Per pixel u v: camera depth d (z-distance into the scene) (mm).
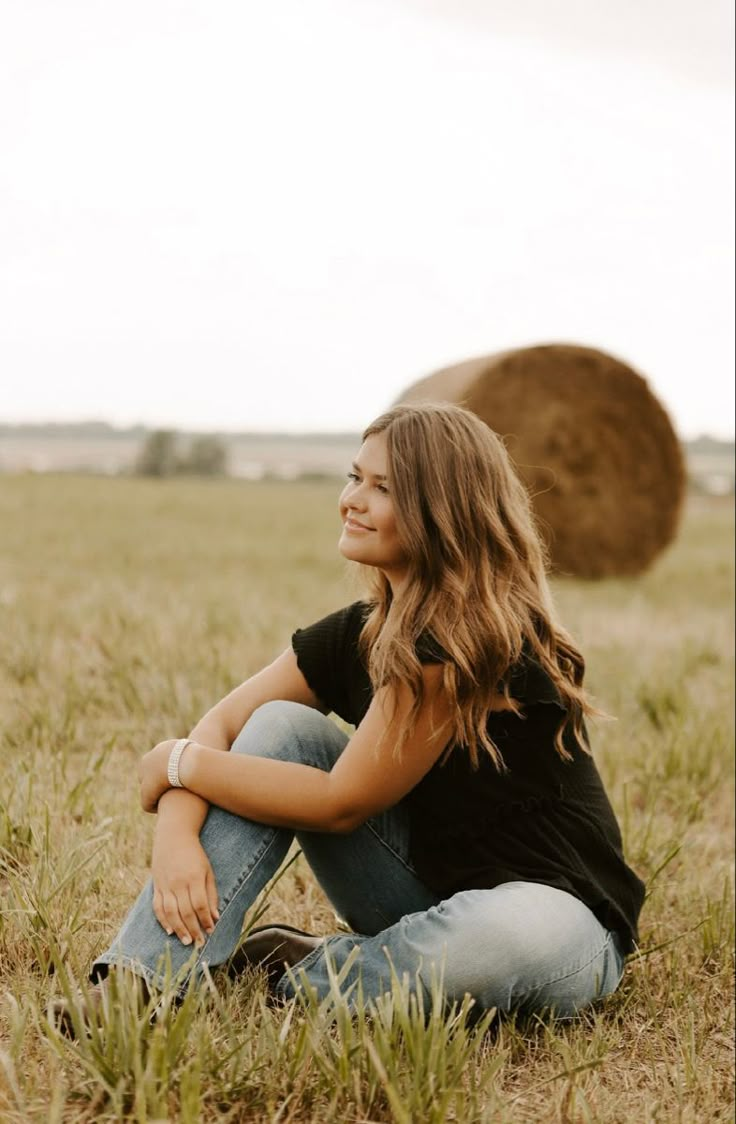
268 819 2154
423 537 2193
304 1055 1892
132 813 3082
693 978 2654
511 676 2238
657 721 4875
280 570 10078
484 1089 1945
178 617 6168
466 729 2209
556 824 2281
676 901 3100
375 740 2143
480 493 2227
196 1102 1692
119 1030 1800
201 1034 1857
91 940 2338
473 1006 2160
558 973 2176
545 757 2277
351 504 2295
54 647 5148
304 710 2318
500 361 10773
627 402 11234
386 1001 1963
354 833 2334
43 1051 1905
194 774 2139
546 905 2158
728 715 5012
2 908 2371
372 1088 1844
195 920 2070
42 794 3094
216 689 4488
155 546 11805
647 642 6695
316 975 2221
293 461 58844
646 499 11438
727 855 3625
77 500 20250
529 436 10922
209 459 48812
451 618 2160
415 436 2230
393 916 2387
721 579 11484
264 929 2365
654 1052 2291
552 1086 2039
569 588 10109
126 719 4148
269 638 5801
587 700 2371
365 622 2439
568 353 10953
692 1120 2012
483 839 2270
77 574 8547
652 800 3801
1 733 3666
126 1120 1707
